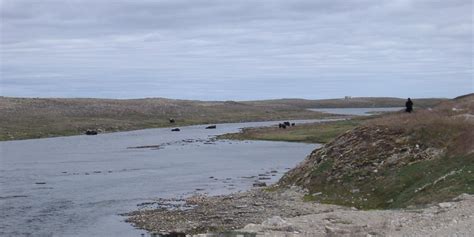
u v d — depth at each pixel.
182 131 161.62
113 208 42.66
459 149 36.38
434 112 49.00
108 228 35.66
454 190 29.80
